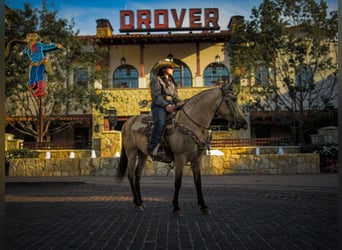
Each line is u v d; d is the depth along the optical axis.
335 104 25.45
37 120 23.41
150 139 6.47
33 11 20.58
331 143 16.58
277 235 4.70
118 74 29.67
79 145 22.55
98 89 25.38
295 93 21.67
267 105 22.84
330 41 21.84
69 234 4.88
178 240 4.44
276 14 20.84
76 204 8.00
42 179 13.85
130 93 26.38
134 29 28.09
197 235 4.70
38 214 6.62
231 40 22.81
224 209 6.95
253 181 11.79
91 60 23.77
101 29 28.14
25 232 5.04
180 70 29.27
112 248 4.12
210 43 28.98
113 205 7.75
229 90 6.11
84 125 29.09
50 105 24.34
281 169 14.72
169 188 11.02
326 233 4.81
